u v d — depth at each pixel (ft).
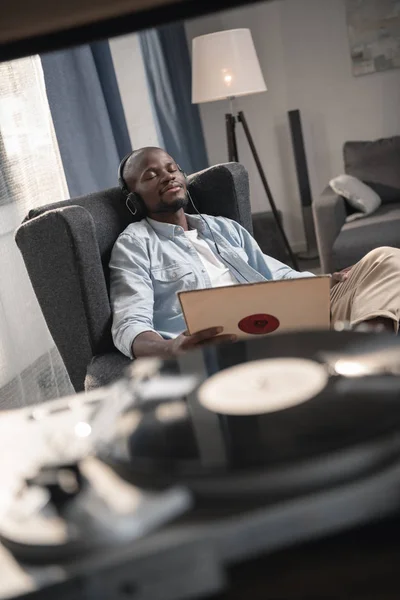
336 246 11.60
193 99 13.33
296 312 3.62
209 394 1.27
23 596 0.95
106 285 6.42
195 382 1.33
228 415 1.17
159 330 6.29
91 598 0.94
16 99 7.97
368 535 1.00
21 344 7.63
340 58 16.21
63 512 1.03
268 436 1.08
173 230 6.63
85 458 1.15
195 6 0.82
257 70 13.19
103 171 9.76
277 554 0.99
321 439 1.03
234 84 12.89
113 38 0.85
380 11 15.67
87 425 1.31
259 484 0.98
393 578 0.93
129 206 7.00
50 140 8.64
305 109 16.63
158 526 0.96
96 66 10.31
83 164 9.30
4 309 7.42
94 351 5.78
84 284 5.64
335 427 1.06
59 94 8.97
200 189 7.30
